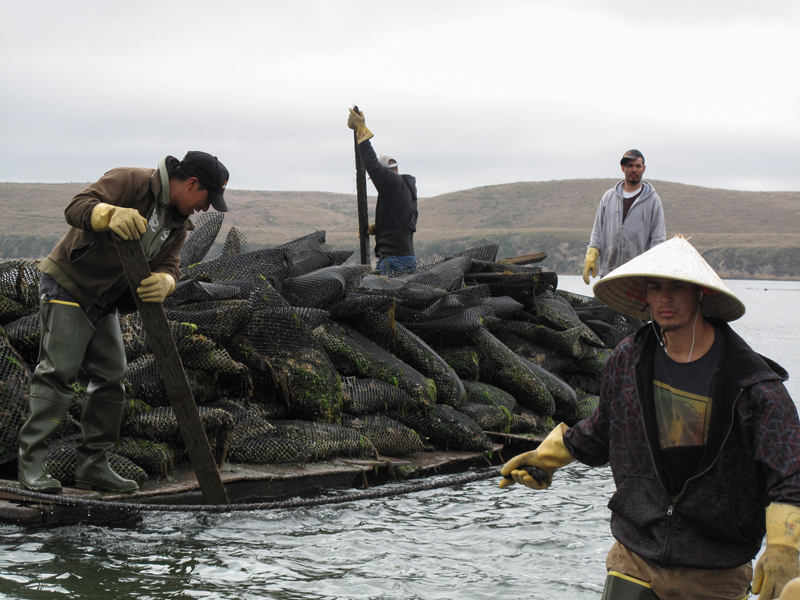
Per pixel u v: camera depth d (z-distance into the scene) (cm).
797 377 1305
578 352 991
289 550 459
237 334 652
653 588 274
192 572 413
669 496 270
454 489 635
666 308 269
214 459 551
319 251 927
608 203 986
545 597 399
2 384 514
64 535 458
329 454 632
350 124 1016
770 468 247
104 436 494
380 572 428
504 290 1048
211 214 875
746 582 276
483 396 816
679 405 270
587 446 304
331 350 733
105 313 487
